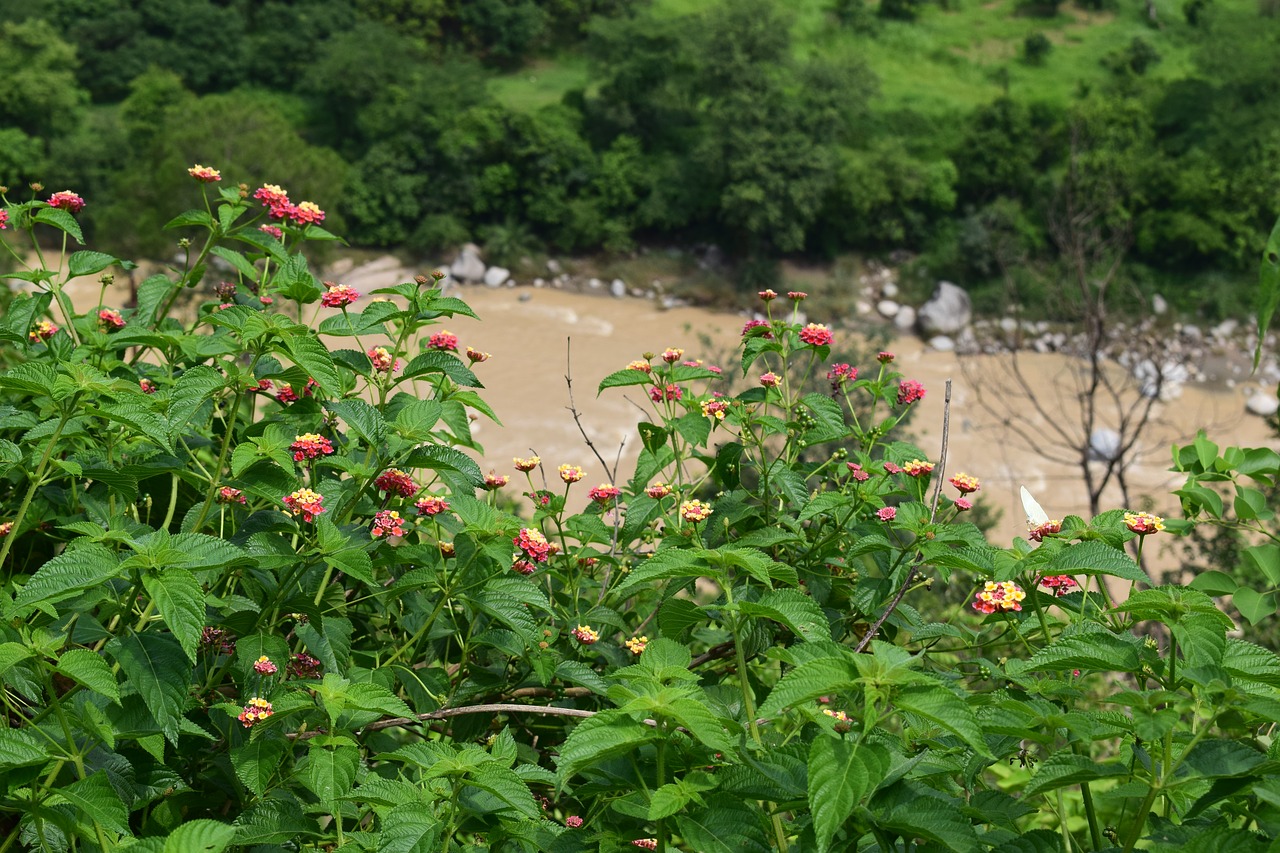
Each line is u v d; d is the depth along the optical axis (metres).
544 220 40.88
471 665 2.80
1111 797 1.94
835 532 2.96
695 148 41.88
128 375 3.03
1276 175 39.66
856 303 39.25
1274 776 1.69
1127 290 36.78
